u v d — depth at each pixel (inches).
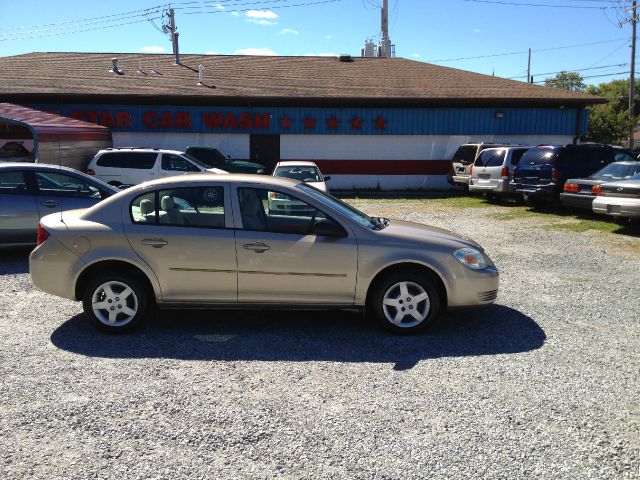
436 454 134.0
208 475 125.2
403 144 879.1
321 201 220.4
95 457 131.8
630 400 162.4
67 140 613.9
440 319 240.1
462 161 778.2
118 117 836.0
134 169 633.0
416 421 149.9
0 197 345.7
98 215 218.8
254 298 217.5
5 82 852.0
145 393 165.9
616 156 596.1
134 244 214.4
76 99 823.1
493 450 135.7
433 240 220.2
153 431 143.9
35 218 351.6
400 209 626.2
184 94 824.9
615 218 459.8
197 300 217.6
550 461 131.2
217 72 960.3
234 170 754.8
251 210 218.1
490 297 224.2
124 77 904.3
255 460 131.2
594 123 1859.0
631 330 225.5
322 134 868.0
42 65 954.7
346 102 854.5
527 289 290.7
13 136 716.0
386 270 218.8
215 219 217.3
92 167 634.2
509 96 865.5
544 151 592.4
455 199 730.2
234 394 165.9
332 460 131.3
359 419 150.9
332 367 187.2
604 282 305.7
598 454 134.1
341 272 215.3
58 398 161.9
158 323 232.4
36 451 134.0
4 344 206.1
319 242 214.7
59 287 217.9
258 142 864.3
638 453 134.6
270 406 158.2
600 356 197.2
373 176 882.8
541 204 660.7
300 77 945.5
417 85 920.9
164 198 219.1
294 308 219.5
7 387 169.0
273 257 214.1
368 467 128.5
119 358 193.6
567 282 305.6
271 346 206.7
